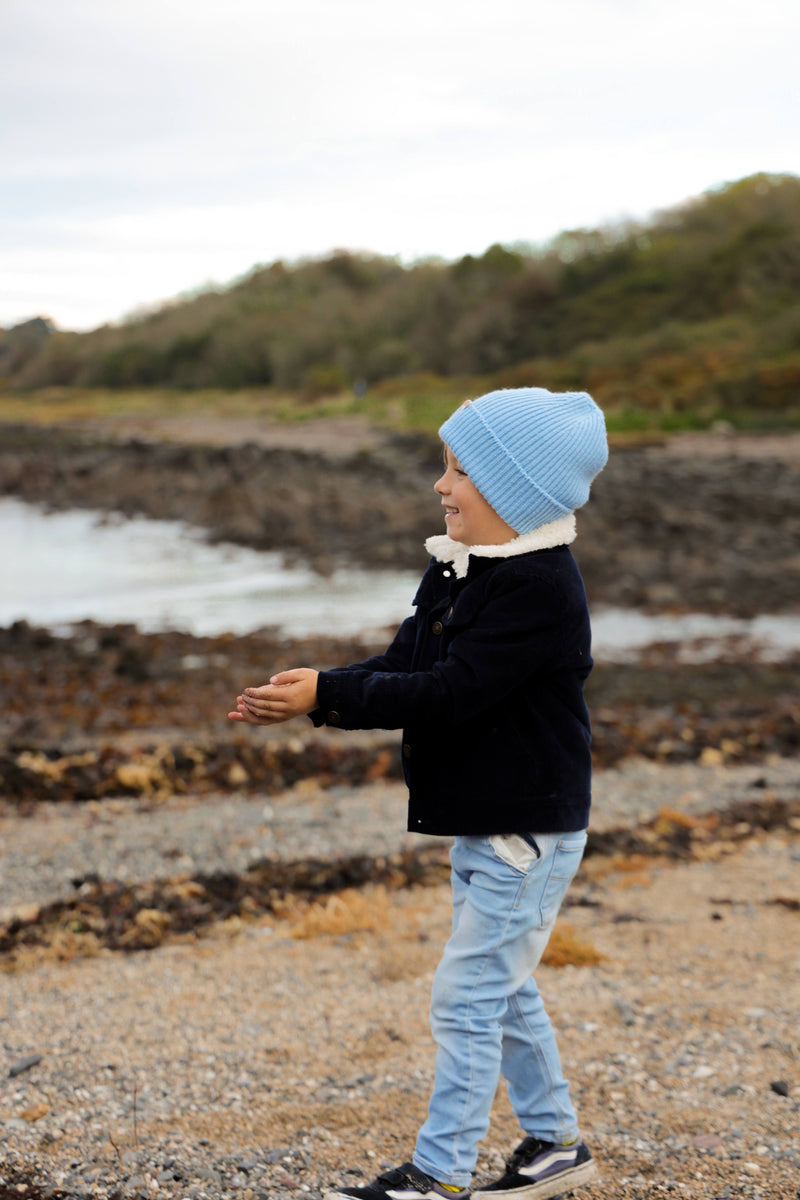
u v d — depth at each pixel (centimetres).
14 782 589
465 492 225
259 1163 252
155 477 2472
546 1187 231
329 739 711
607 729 754
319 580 1474
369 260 8400
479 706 212
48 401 7175
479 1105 218
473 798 217
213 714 786
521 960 223
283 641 1077
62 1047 309
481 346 6066
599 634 1170
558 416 222
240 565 1597
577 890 459
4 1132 262
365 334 6906
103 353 8375
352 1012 336
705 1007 338
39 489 2473
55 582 1453
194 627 1164
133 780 602
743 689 913
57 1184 241
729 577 1463
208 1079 292
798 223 5844
